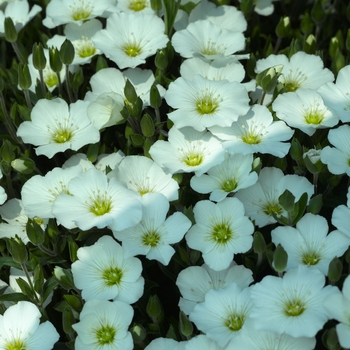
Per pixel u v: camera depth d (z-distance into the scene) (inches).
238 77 13.2
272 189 12.0
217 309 10.9
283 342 10.5
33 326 11.2
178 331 11.6
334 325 11.0
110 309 11.0
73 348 11.4
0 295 11.7
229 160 12.0
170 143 12.3
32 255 11.9
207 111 12.3
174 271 12.2
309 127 12.3
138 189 12.1
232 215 11.5
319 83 13.3
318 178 12.4
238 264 12.2
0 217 12.7
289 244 11.3
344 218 11.2
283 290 10.6
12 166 12.5
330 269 10.8
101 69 13.6
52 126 12.9
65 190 12.3
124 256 11.3
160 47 13.3
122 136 13.4
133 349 11.3
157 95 12.5
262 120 12.4
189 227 11.4
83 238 12.1
